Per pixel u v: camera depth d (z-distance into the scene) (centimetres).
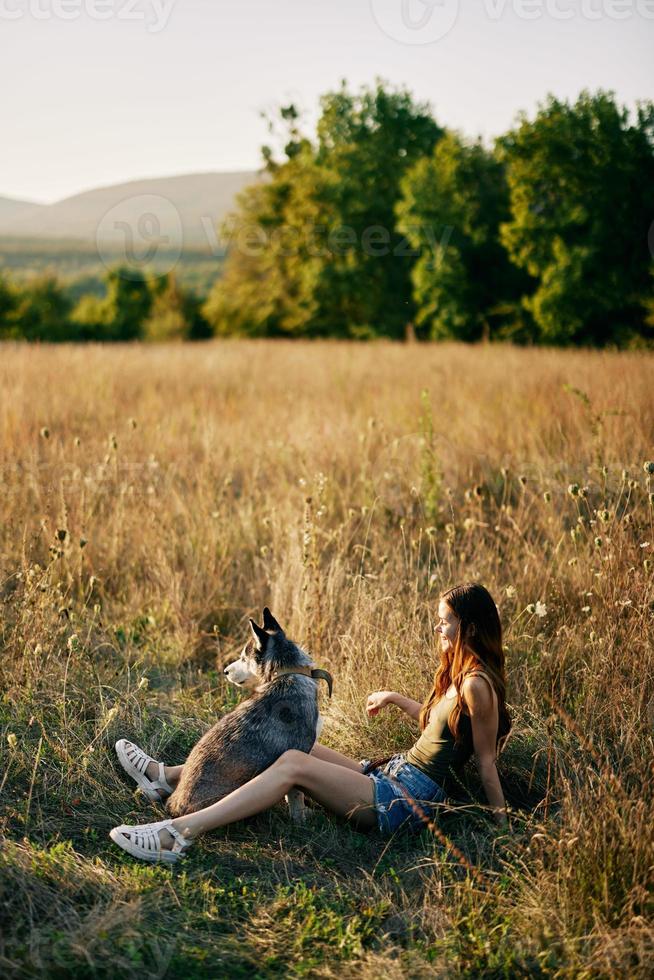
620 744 355
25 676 404
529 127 2761
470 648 326
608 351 1504
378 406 978
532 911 266
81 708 402
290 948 260
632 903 261
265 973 248
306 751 332
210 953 254
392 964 248
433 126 4259
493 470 704
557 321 2784
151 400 1023
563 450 729
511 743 378
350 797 321
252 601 536
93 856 298
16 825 316
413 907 282
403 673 416
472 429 812
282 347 2030
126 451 761
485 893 275
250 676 360
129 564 561
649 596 406
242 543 593
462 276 3325
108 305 5662
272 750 325
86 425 863
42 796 337
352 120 4206
